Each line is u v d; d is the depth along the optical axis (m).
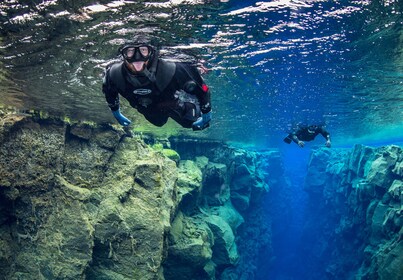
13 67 9.67
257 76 13.00
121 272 12.29
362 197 28.64
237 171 31.12
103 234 12.33
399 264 20.20
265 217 40.69
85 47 8.65
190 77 3.39
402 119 24.41
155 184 14.43
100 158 14.09
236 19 7.88
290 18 8.18
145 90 3.30
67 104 13.30
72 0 6.36
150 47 3.16
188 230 18.55
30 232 11.26
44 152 12.21
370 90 15.81
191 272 17.41
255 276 33.88
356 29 9.05
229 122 22.55
